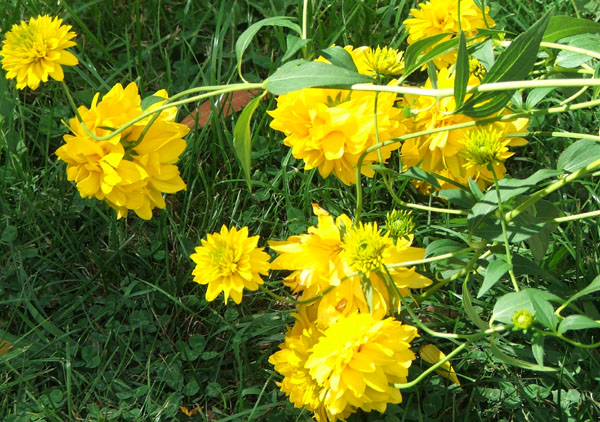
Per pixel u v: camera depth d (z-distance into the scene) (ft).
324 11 3.86
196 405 3.11
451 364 3.14
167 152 2.96
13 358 3.16
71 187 3.50
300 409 3.03
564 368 3.08
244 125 2.81
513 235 2.80
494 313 2.69
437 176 2.97
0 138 3.51
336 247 2.85
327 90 2.88
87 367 3.15
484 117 2.79
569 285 3.27
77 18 3.74
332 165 2.86
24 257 3.32
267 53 3.95
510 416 3.05
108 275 3.37
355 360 2.70
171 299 3.30
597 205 3.42
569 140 3.59
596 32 2.98
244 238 2.83
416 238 3.34
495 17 3.97
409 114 2.88
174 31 4.02
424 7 3.29
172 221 3.37
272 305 3.34
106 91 3.73
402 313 3.06
